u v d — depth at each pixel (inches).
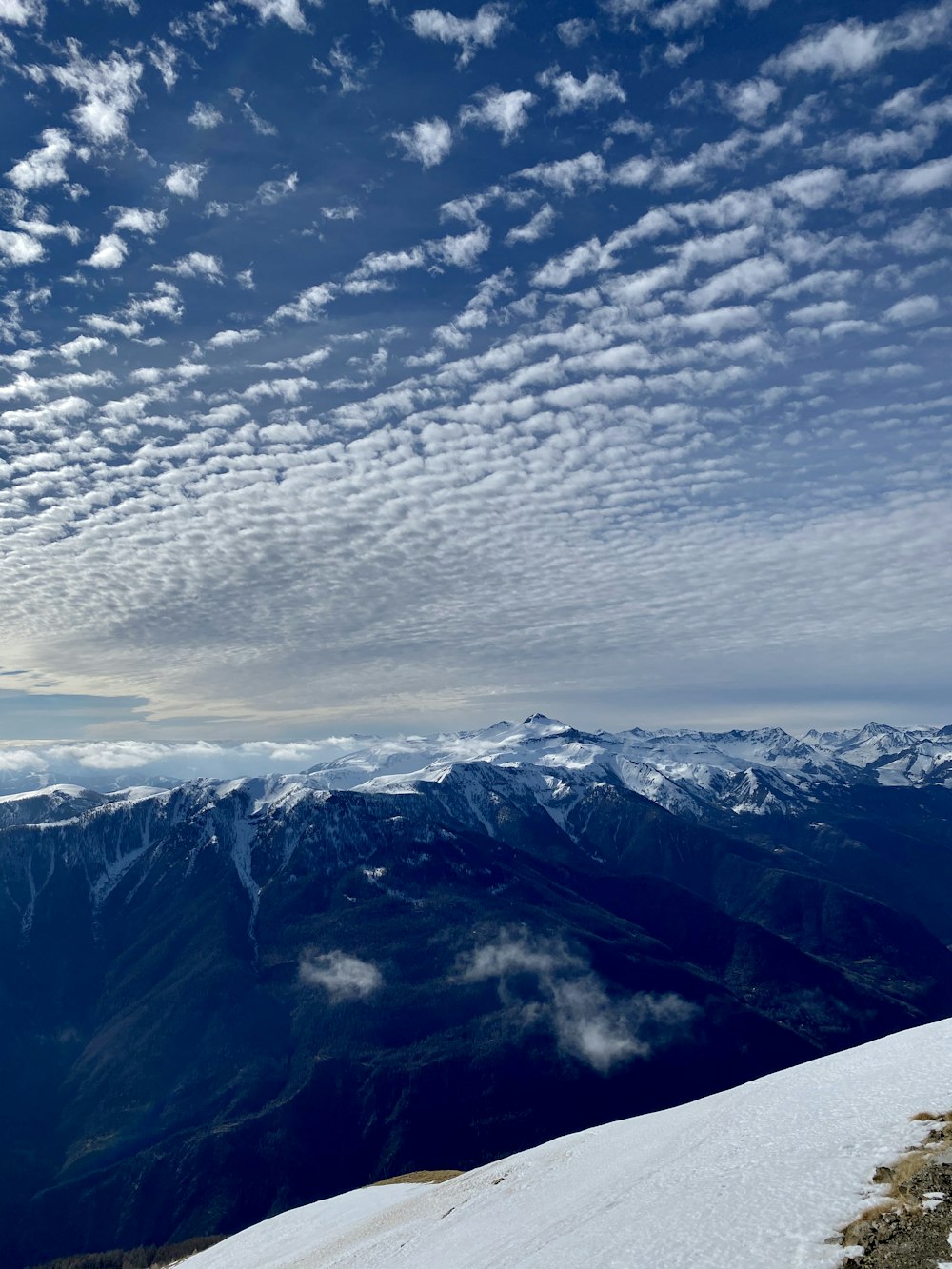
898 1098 1481.3
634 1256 1115.9
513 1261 1339.8
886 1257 909.2
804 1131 1455.5
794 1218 1078.4
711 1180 1348.4
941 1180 1044.5
